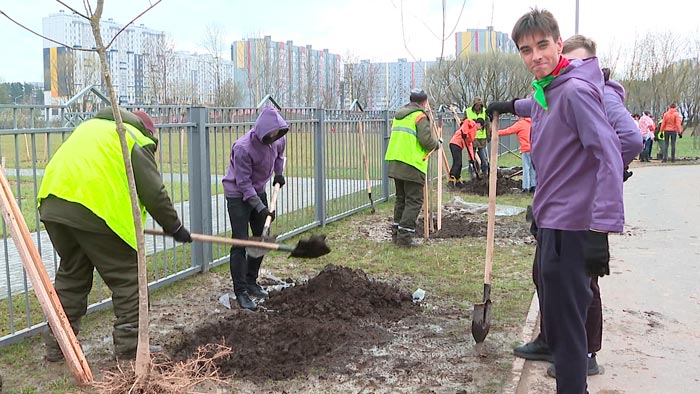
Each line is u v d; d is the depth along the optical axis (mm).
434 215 10602
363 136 11039
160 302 5871
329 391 4031
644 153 24484
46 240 8430
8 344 4734
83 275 4469
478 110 14852
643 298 6082
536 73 3469
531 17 3418
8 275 4758
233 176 5703
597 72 3441
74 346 4039
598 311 4238
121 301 4371
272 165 5918
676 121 23891
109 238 4227
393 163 8164
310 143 9289
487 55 31672
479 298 6043
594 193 3340
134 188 3379
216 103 28547
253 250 5605
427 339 4957
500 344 4863
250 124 7465
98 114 4402
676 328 5273
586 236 3273
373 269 7121
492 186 4789
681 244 8570
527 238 8898
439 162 9070
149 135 4477
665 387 4168
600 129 3205
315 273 6977
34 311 5516
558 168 3432
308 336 4781
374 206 11766
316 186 9578
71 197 4094
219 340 4758
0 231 8656
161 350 4594
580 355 3471
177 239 4312
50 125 5016
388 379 4215
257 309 5594
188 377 3639
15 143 4664
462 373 4324
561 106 3377
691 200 12992
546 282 3492
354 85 37500
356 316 5383
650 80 42188
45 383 4129
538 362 4570
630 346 4883
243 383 4121
